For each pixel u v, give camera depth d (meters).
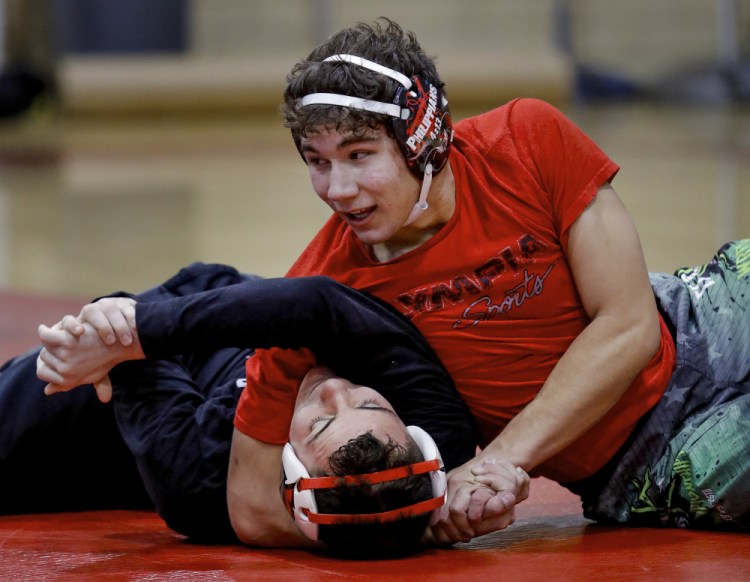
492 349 7.61
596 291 7.48
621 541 7.42
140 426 7.78
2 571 6.87
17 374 8.71
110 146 43.91
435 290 7.53
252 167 37.41
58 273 20.23
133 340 7.11
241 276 9.34
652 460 7.79
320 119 6.86
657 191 28.84
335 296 7.11
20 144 44.91
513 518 7.10
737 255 8.26
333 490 6.58
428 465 6.73
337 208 7.14
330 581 6.48
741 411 7.57
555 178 7.53
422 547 7.24
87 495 8.84
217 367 8.35
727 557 6.93
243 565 6.93
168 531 8.09
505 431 7.40
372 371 7.29
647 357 7.48
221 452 7.56
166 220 26.58
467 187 7.53
